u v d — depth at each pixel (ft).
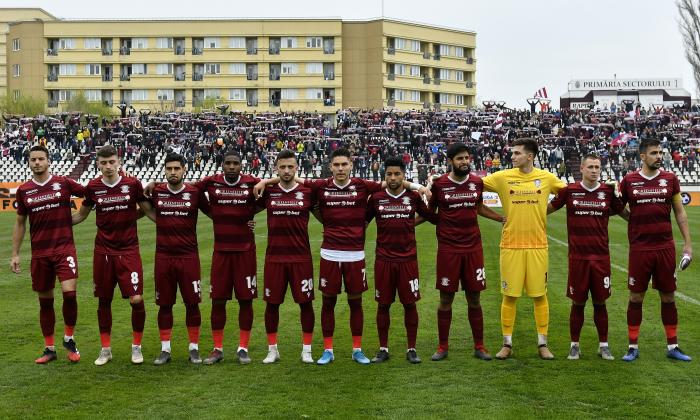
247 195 25.70
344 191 25.52
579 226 25.73
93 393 21.89
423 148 156.46
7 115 199.00
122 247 25.63
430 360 25.71
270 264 25.68
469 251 25.71
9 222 91.25
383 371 24.29
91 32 255.09
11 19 336.90
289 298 37.99
